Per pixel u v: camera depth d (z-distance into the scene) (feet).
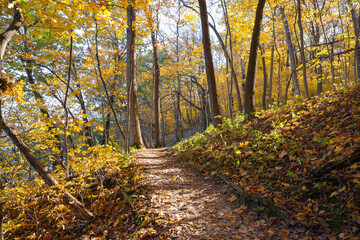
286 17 42.16
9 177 22.62
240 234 10.10
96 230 14.56
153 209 13.60
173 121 127.34
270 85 49.90
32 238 15.43
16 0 9.55
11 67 34.45
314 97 26.25
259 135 19.07
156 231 11.51
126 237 12.10
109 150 17.01
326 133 15.06
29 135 21.63
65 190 14.93
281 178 13.26
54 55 28.09
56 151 25.80
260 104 83.82
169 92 70.90
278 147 16.11
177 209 13.25
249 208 11.99
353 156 10.69
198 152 24.43
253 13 37.35
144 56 62.03
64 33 12.01
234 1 35.99
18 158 24.17
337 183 10.88
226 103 96.68
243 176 15.46
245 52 50.44
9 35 9.41
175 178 18.93
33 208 16.61
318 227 9.25
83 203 17.42
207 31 30.07
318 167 12.01
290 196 11.68
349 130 13.69
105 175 20.33
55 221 16.80
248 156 17.24
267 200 11.45
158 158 29.76
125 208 15.55
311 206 10.55
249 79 29.66
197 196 14.87
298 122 19.06
